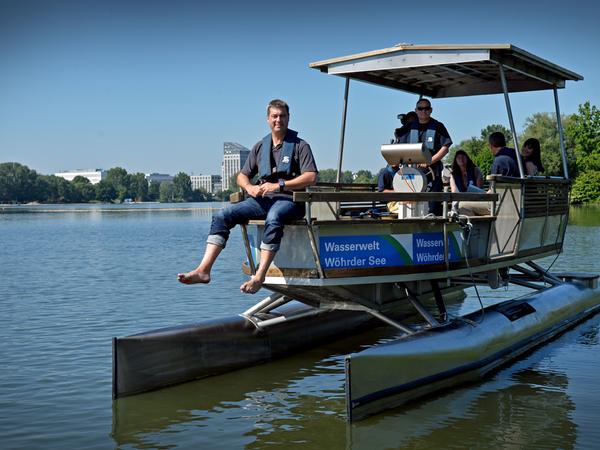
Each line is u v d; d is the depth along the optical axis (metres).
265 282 7.30
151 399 7.13
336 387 7.53
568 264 17.61
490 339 7.98
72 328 10.68
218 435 6.11
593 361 8.41
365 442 5.88
